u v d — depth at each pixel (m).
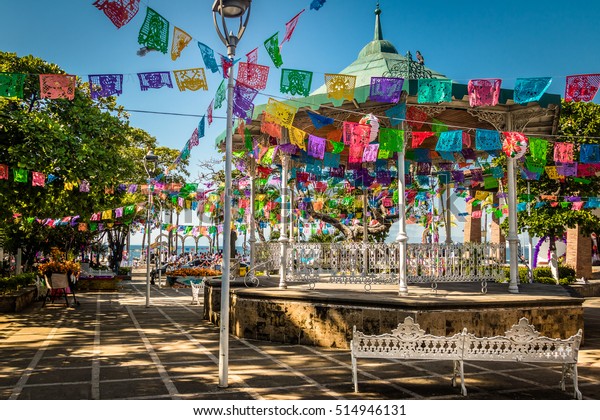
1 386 6.28
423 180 15.35
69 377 6.74
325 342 8.98
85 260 33.00
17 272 21.06
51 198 13.86
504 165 14.94
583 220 17.58
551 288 11.09
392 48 11.55
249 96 6.82
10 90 5.85
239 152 12.73
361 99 9.27
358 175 13.94
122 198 15.56
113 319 13.02
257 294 9.83
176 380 6.58
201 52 5.91
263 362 7.73
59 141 11.94
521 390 6.14
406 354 6.02
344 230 16.84
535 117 10.41
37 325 11.85
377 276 10.23
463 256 10.59
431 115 9.88
